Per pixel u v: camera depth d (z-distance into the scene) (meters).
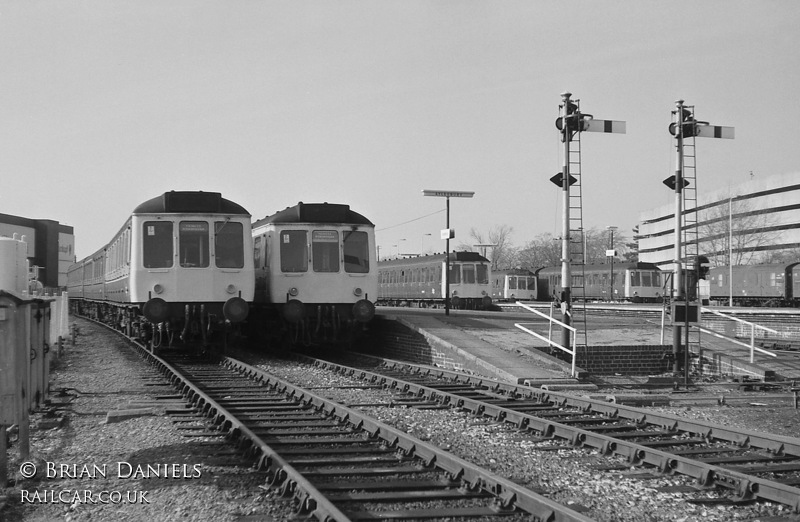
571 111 18.00
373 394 13.82
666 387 16.61
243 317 18.70
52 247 74.94
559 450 9.00
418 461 8.05
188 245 18.81
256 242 23.53
